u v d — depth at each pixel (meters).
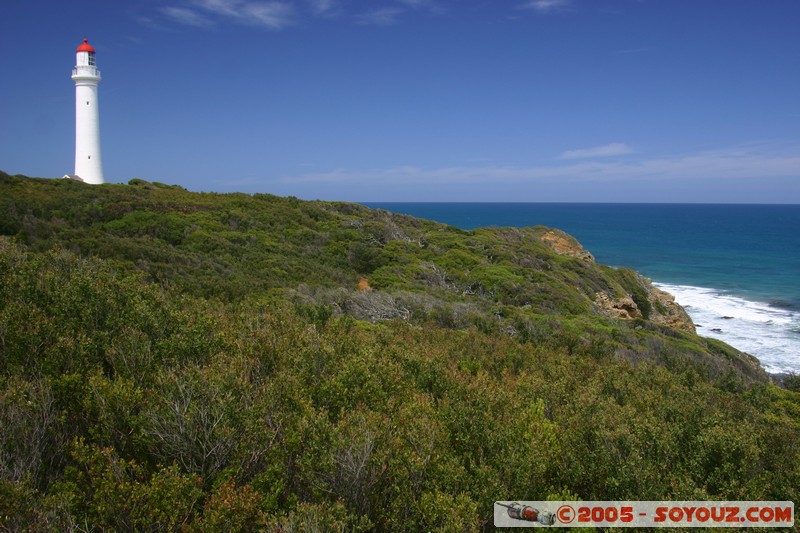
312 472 6.48
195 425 6.92
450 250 46.16
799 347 38.03
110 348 8.85
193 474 5.98
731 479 8.51
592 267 50.75
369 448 6.75
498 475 7.30
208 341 9.97
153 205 40.16
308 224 46.38
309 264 35.97
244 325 11.97
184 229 36.50
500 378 15.90
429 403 9.42
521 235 61.25
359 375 9.47
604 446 8.53
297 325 12.72
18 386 6.73
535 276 40.81
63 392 7.31
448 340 20.48
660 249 106.75
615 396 14.27
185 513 5.85
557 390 12.92
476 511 6.62
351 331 17.11
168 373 7.73
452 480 6.96
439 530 6.10
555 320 29.88
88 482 6.32
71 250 25.77
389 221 57.28
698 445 9.41
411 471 6.86
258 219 43.78
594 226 183.88
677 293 59.53
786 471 9.13
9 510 5.05
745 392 17.62
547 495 7.69
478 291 37.88
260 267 32.47
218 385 7.43
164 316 10.51
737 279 69.06
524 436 8.48
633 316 43.12
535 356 19.30
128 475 6.22
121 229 34.41
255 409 7.40
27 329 8.48
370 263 40.62
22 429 6.25
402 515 6.62
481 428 8.40
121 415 6.99
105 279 11.53
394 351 13.05
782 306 52.28
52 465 6.65
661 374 17.06
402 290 31.78
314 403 8.77
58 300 9.96
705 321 46.41
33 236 28.28
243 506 5.76
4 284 10.39
